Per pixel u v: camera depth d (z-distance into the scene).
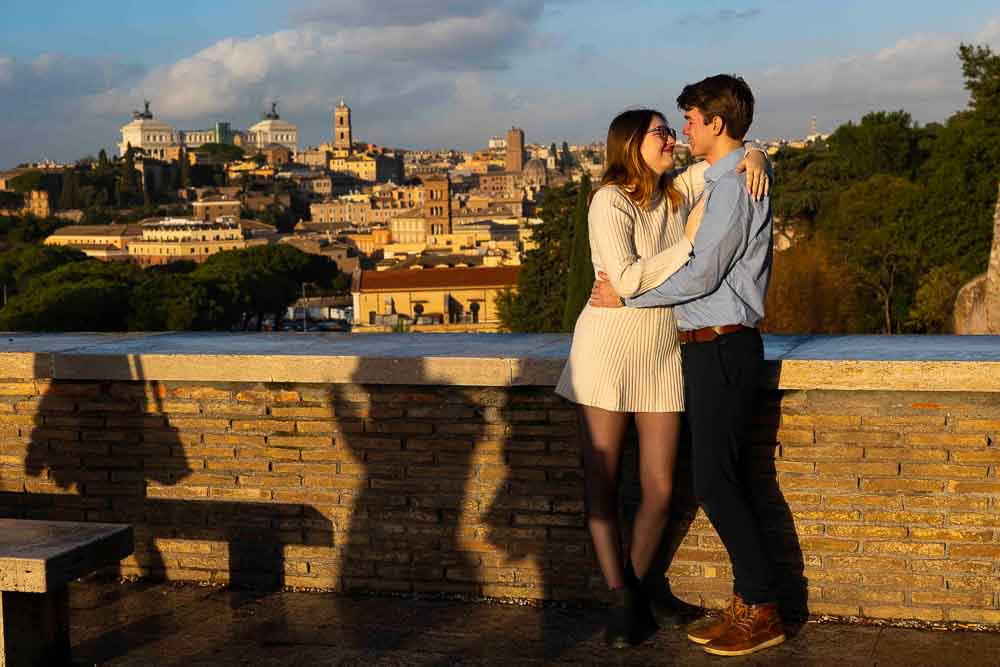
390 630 5.32
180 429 6.03
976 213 46.72
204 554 6.06
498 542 5.66
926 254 49.38
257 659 5.02
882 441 5.09
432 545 5.75
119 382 6.09
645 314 4.71
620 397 4.74
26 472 6.26
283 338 6.62
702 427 4.70
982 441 4.98
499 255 162.50
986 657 4.79
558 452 5.54
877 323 52.97
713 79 4.64
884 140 71.19
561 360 5.39
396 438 5.74
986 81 47.03
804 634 5.07
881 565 5.15
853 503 5.15
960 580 5.07
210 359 5.86
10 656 4.71
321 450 5.86
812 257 47.88
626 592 4.99
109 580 6.18
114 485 6.15
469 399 5.63
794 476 5.21
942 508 5.05
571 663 4.86
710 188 4.61
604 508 4.97
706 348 4.64
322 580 5.91
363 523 5.84
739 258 4.58
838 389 5.05
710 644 4.91
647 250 4.71
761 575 4.85
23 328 95.19
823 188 70.56
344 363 5.67
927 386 4.93
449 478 5.70
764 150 4.67
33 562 4.46
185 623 5.49
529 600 5.64
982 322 31.83
